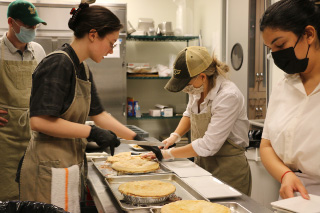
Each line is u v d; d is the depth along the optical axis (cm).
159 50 495
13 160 262
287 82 143
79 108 148
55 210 101
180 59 178
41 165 143
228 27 405
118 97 417
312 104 131
